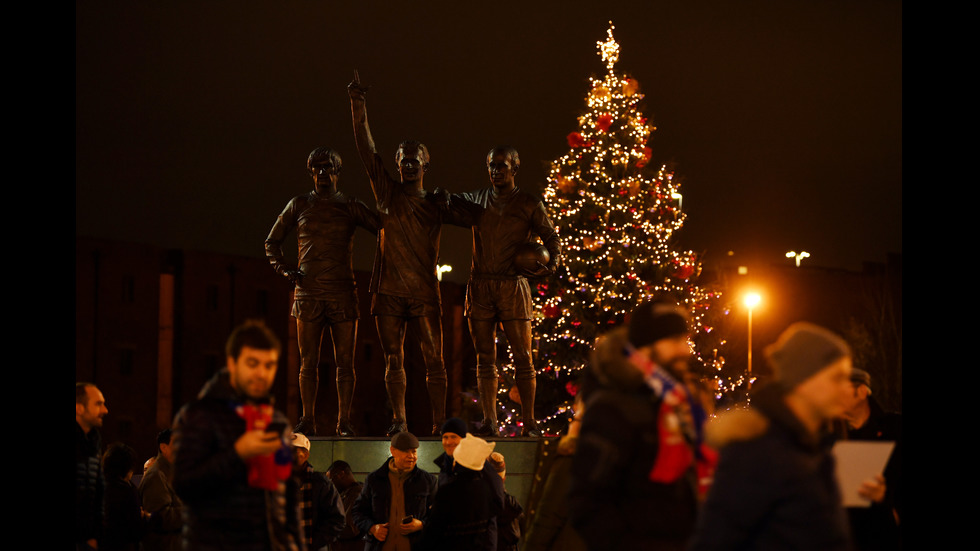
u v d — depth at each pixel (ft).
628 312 74.59
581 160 80.12
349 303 45.37
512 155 46.21
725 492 14.57
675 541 15.87
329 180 45.68
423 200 45.73
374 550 33.45
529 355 46.21
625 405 16.14
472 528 28.96
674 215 80.53
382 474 33.94
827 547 14.44
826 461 15.79
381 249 45.70
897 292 149.28
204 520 17.80
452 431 31.04
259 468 18.03
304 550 20.45
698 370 78.89
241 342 18.37
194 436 17.87
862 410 24.85
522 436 45.88
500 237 45.91
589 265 76.18
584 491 15.88
